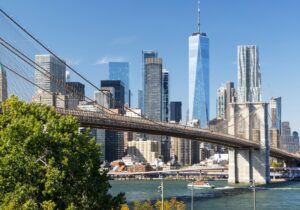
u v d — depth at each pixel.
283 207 135.75
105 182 55.34
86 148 53.94
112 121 128.50
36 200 49.56
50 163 49.66
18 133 50.91
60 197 50.53
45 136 51.34
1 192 49.25
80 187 52.50
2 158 49.06
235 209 128.88
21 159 49.56
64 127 54.47
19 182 48.62
